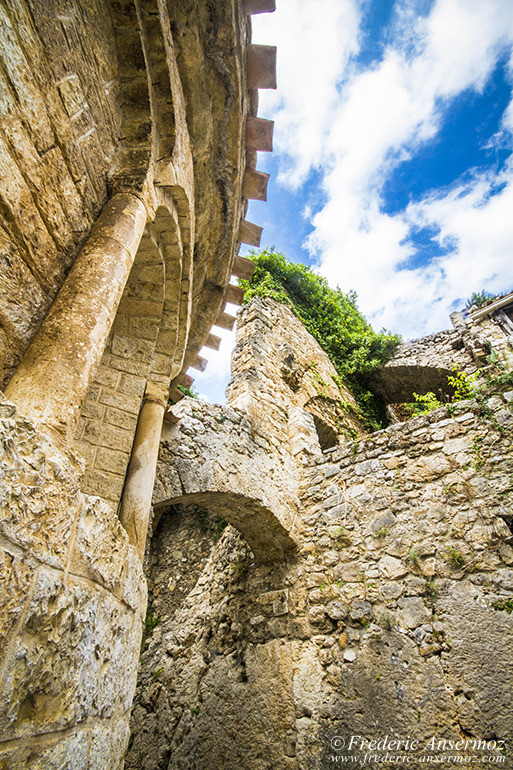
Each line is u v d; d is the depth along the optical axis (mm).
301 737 3846
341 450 5617
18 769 854
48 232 1590
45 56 1524
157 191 2375
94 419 2793
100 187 2004
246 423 5414
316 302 10906
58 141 1630
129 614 1571
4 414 986
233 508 4828
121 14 2064
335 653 4129
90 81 1879
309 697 4020
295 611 4676
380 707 3621
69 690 1074
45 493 1062
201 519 8062
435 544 4184
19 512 953
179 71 2586
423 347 10609
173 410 4527
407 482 4758
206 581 6301
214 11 2457
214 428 4863
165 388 3309
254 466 5066
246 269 4648
